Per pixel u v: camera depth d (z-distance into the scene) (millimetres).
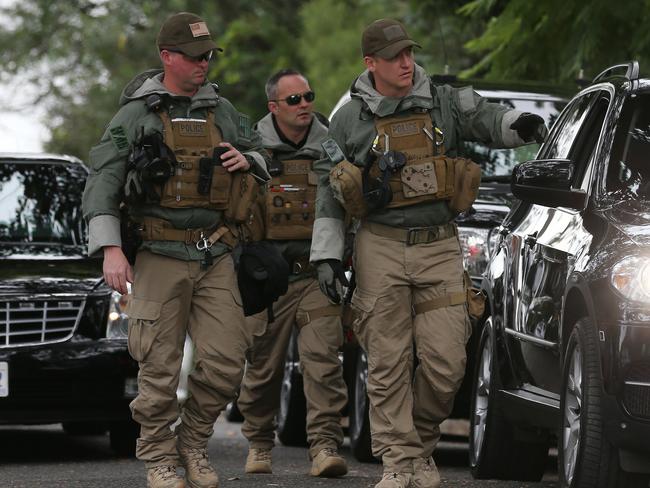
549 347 21484
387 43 20703
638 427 18328
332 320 25984
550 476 27578
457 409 29094
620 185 20938
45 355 29266
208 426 21391
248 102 94000
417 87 21094
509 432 24500
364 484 24469
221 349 20922
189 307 21125
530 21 39906
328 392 26016
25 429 39156
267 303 21109
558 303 21062
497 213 28406
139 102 20828
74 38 109000
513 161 30766
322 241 21578
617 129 21500
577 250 20562
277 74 26203
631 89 21859
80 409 29578
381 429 21234
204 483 21188
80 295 29781
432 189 20875
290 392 33500
